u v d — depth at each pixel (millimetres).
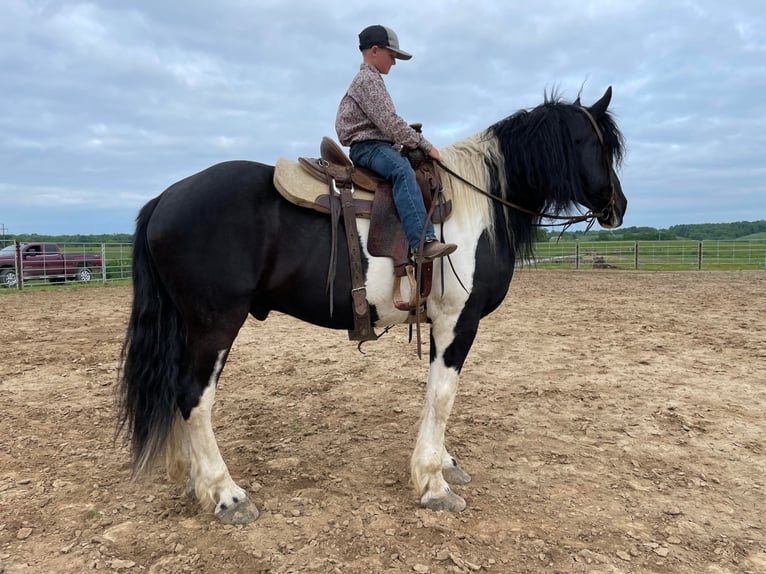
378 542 2607
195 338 2756
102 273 18672
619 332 8352
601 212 3504
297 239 2791
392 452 3758
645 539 2695
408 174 2836
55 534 2645
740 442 3971
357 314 2852
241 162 2928
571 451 3801
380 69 3111
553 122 3250
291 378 5789
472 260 3004
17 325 8992
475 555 2527
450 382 3047
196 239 2654
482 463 3594
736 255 25375
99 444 3834
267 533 2674
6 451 3656
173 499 3031
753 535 2766
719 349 7070
